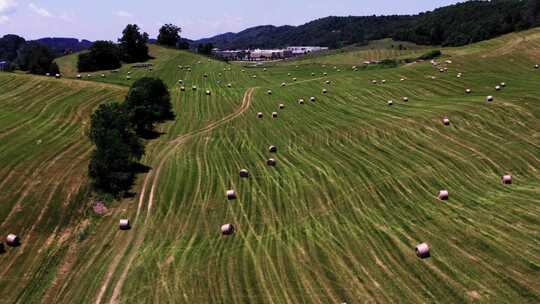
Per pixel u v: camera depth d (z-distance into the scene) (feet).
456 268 77.66
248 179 122.31
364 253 84.84
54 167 120.78
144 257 87.10
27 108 174.09
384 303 70.38
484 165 122.93
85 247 90.99
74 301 75.15
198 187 117.39
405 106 180.55
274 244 90.12
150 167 131.44
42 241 91.35
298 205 107.04
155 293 75.92
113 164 113.70
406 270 78.54
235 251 87.97
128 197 111.86
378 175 119.85
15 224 94.84
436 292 71.97
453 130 147.43
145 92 176.55
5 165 118.42
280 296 73.56
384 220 97.25
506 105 161.68
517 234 87.04
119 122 128.26
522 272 75.05
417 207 101.86
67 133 149.18
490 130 144.77
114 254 88.53
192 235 95.04
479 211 97.86
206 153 143.33
